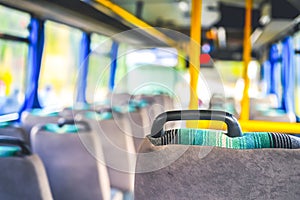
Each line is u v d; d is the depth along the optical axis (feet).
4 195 5.24
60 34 15.47
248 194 3.23
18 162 5.06
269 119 10.85
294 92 15.37
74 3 11.39
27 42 13.62
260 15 16.22
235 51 23.50
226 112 3.64
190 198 3.33
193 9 9.48
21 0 10.79
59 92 15.56
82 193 7.78
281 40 18.21
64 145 7.30
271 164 3.18
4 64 12.16
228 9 18.19
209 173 3.27
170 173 3.33
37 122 10.27
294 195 3.17
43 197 5.20
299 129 8.71
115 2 14.61
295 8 13.30
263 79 22.72
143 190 3.44
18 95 13.25
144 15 20.65
